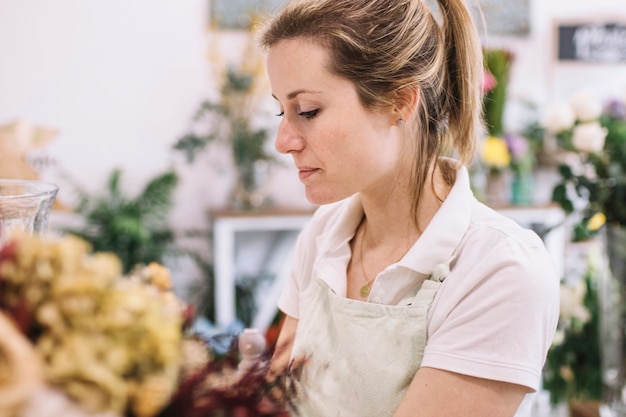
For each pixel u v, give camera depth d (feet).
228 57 15.23
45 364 2.01
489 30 16.17
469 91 4.39
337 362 4.34
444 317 4.01
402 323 4.14
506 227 4.11
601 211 7.18
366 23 3.99
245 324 14.94
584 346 7.86
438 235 4.14
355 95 3.97
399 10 4.15
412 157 4.35
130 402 2.10
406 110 4.11
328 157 4.03
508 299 3.80
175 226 15.30
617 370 6.73
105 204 14.16
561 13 16.47
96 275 2.15
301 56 3.96
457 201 4.22
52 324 2.04
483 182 14.97
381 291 4.27
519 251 3.91
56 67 14.61
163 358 2.15
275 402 2.56
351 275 4.69
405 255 4.23
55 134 14.21
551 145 15.90
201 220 15.38
